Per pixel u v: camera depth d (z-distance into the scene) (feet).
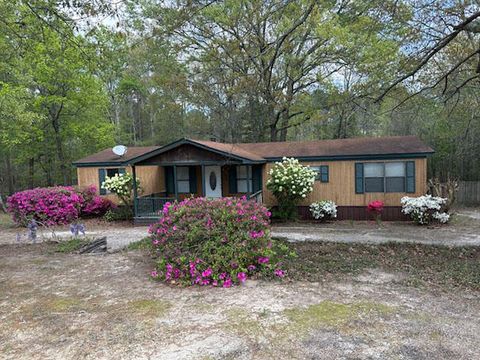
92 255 24.32
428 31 28.04
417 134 72.79
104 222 44.32
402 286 17.42
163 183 50.62
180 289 16.76
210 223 18.94
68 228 39.40
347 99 37.68
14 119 52.44
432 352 10.50
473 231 35.12
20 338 11.79
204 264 17.72
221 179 47.75
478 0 25.86
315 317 13.10
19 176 81.76
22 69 53.11
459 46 42.01
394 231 35.55
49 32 28.94
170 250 18.61
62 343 11.37
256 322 12.67
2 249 26.48
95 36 25.86
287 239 31.07
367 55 45.62
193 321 12.87
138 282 17.93
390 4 27.58
